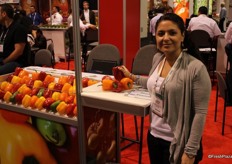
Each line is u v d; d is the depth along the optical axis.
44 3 10.46
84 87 2.26
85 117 2.06
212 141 3.41
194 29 5.92
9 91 2.48
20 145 2.44
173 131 1.64
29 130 2.35
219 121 3.97
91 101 1.95
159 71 1.70
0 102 2.47
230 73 3.39
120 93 1.99
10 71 3.86
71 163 2.18
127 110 1.83
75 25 1.89
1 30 4.69
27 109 2.30
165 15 1.62
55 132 2.20
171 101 1.60
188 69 1.55
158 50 1.83
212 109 4.42
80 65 1.97
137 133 3.36
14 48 3.98
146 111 1.78
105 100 1.89
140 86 2.13
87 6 8.60
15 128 2.43
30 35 6.01
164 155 1.75
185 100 1.56
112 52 3.56
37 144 2.33
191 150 1.55
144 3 10.00
